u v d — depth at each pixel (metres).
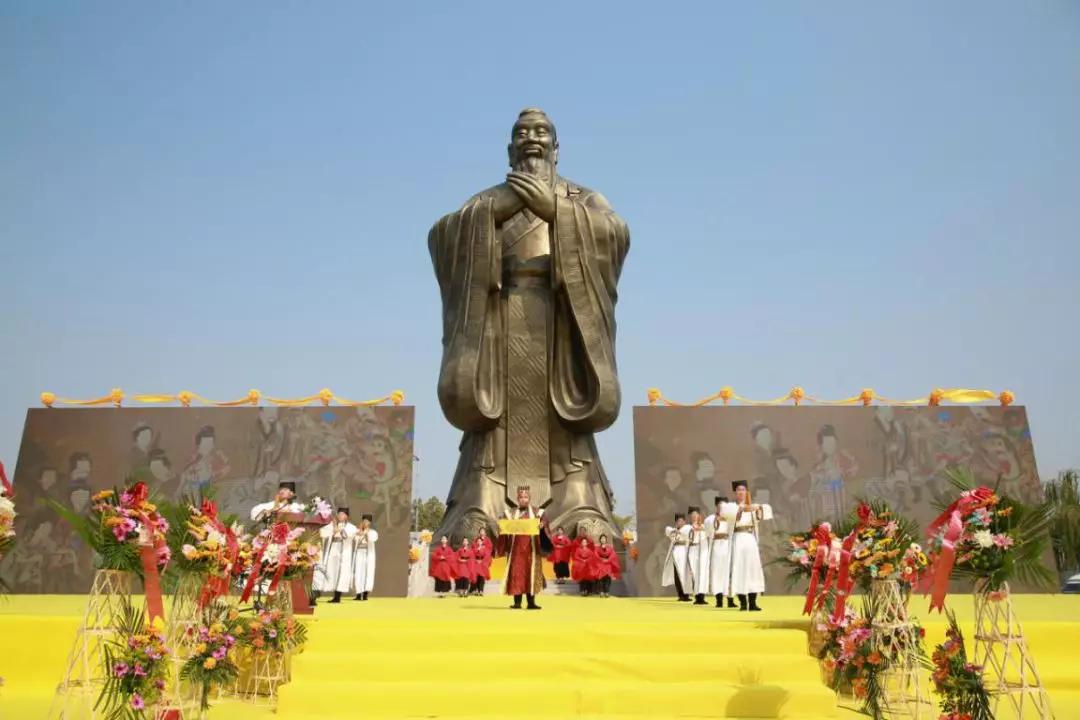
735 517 13.20
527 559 12.85
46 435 21.73
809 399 22.08
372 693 8.34
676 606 14.27
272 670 9.48
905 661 8.38
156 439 21.73
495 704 8.33
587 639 9.39
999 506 7.47
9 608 13.02
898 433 21.83
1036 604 14.92
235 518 9.89
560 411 21.28
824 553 9.24
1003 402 22.05
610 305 21.59
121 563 7.40
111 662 7.39
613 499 22.23
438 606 14.01
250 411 21.92
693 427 21.88
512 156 23.61
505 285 22.31
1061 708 8.99
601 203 22.50
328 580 15.91
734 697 8.34
